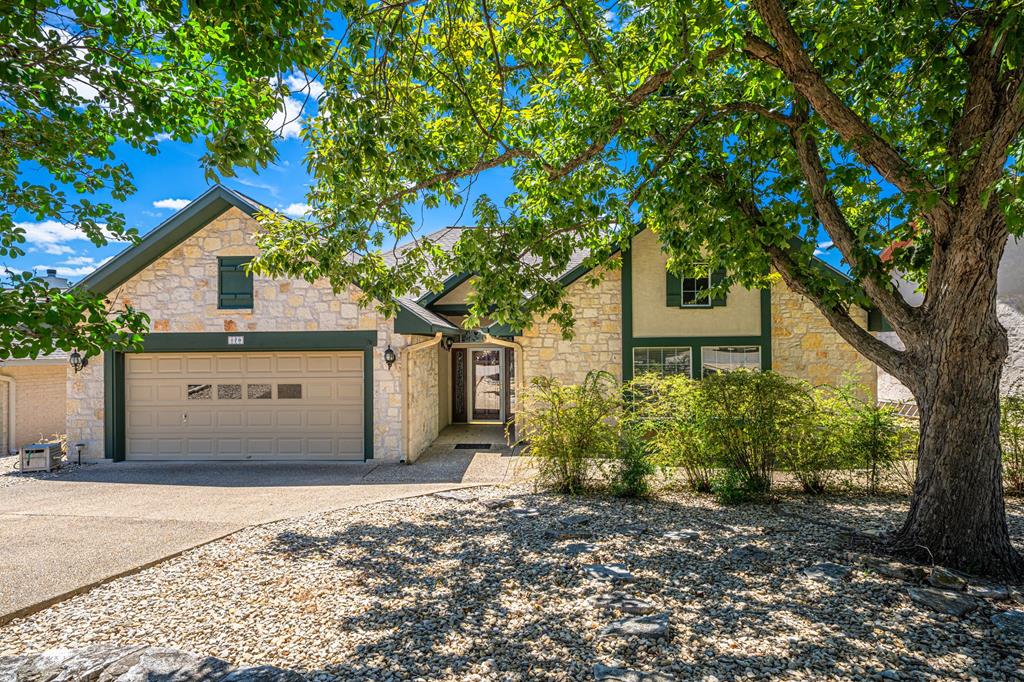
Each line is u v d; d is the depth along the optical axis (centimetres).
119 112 455
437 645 376
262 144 466
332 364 1151
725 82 689
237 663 361
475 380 1611
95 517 734
